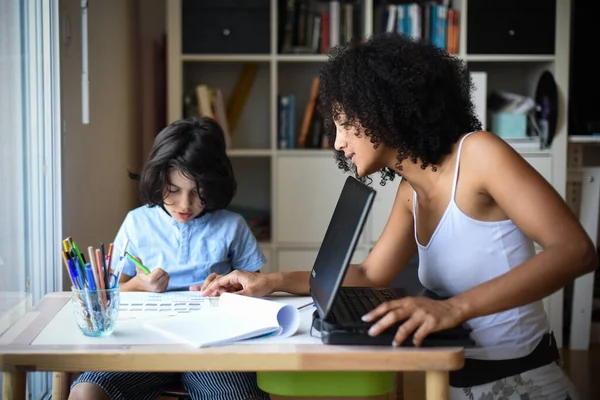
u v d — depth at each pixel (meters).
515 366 1.51
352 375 1.35
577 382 3.07
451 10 3.55
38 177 2.26
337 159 1.73
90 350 1.26
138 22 3.81
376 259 1.72
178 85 3.46
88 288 1.35
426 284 1.59
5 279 1.91
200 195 1.96
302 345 1.29
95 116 2.89
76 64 2.62
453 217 1.47
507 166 1.38
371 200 1.28
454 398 1.54
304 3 3.58
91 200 2.82
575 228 1.33
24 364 1.24
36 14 2.22
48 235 2.32
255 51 3.50
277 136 3.59
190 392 1.75
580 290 3.55
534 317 1.53
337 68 1.51
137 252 2.06
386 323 1.26
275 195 3.54
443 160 1.48
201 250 2.06
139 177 2.19
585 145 3.91
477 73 3.49
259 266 2.12
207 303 1.61
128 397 1.65
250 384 1.70
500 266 1.46
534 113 3.61
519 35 3.52
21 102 2.08
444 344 1.27
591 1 3.60
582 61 3.63
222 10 3.47
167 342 1.31
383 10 3.55
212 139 2.01
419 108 1.43
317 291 1.43
